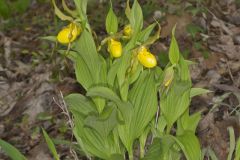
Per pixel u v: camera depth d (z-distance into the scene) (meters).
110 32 3.04
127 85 3.05
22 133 5.12
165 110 3.10
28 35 7.19
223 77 5.41
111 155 3.19
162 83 2.95
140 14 2.92
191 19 6.48
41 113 5.23
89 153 3.39
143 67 3.26
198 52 5.88
